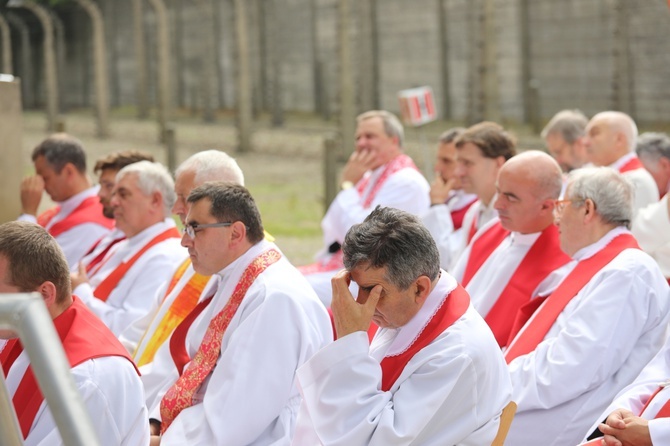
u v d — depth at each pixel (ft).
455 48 143.33
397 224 20.06
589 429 26.48
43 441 20.21
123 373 20.86
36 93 229.25
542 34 129.90
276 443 24.36
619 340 26.37
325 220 45.98
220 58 193.26
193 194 25.95
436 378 19.86
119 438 20.57
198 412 25.11
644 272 27.04
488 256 34.22
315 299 25.31
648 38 112.98
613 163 43.96
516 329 29.76
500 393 20.68
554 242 31.53
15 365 21.17
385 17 154.92
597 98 124.26
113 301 35.19
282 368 24.21
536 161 31.17
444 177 43.09
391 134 46.26
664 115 112.78
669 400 23.45
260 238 26.23
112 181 40.09
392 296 20.25
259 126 164.45
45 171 44.42
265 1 174.40
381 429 19.47
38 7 168.66
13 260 20.57
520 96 134.21
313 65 171.42
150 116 193.98
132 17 209.36
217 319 25.59
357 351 19.89
